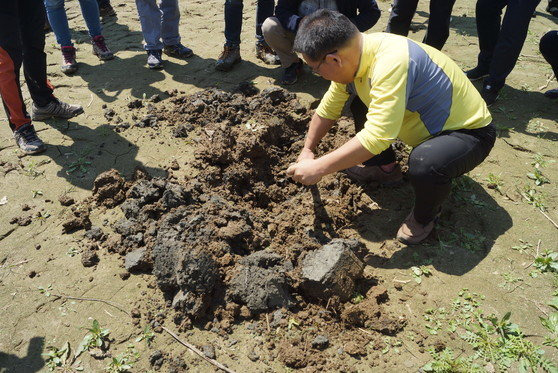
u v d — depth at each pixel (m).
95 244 3.04
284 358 2.38
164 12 5.18
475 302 2.64
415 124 2.81
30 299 2.71
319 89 4.70
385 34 2.65
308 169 2.67
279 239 3.04
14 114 3.75
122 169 3.66
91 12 5.18
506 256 2.93
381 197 3.43
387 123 2.50
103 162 3.75
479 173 3.61
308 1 4.33
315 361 2.37
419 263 2.90
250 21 6.49
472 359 2.37
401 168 3.67
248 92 4.62
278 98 4.43
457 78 2.74
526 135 4.05
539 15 6.80
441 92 2.67
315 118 3.13
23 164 3.74
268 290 2.61
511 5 4.04
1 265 2.92
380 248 3.03
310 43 2.48
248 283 2.63
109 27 6.36
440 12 4.44
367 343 2.47
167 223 2.93
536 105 4.53
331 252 2.68
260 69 5.13
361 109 3.29
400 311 2.62
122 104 4.51
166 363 2.38
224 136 3.70
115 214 3.27
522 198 3.38
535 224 3.16
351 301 2.66
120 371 2.35
